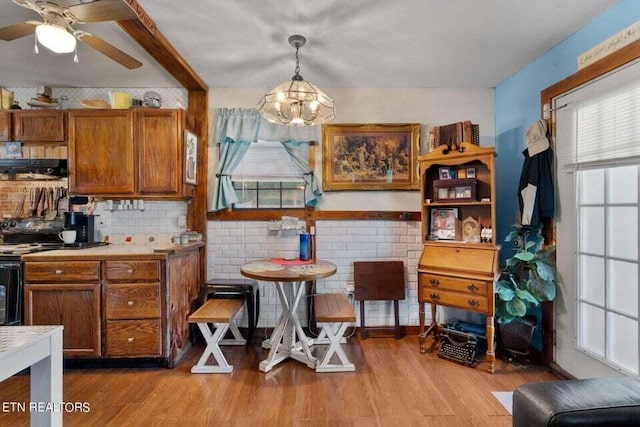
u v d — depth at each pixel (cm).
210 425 189
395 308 323
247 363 267
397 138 336
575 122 233
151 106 308
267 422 191
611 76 204
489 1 200
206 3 201
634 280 195
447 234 298
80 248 287
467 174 293
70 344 254
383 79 317
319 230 336
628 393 119
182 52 261
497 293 251
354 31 233
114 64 282
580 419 108
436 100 338
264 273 234
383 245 337
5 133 300
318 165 337
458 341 275
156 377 245
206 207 334
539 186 256
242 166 338
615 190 206
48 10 171
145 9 205
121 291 255
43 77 308
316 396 218
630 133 193
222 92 336
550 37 241
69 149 296
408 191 337
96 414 199
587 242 227
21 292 252
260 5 203
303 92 228
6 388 230
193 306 311
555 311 254
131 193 298
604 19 211
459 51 262
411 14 213
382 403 210
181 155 298
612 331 209
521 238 274
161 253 257
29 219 319
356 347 301
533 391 123
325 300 289
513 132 307
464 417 196
